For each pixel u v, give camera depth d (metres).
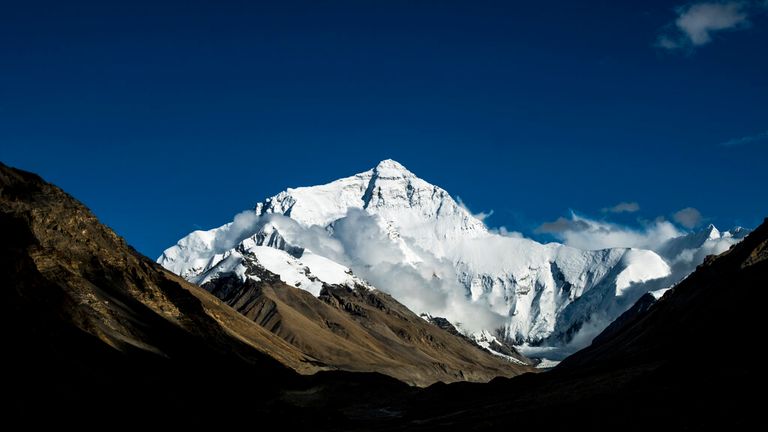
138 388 142.62
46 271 190.62
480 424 128.75
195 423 139.25
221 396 185.38
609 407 110.50
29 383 111.31
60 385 116.81
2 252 158.38
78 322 160.50
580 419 108.69
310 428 174.12
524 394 166.88
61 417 108.50
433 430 133.62
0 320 123.50
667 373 124.50
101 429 112.56
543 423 113.44
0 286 138.50
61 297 162.38
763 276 187.62
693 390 104.88
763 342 120.00
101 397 123.44
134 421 122.62
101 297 196.62
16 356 116.12
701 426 90.69
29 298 147.25
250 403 197.38
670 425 94.00
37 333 129.00
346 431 164.12
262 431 158.12
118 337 176.25
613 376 146.25
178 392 162.00
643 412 102.06
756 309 160.00
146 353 177.50
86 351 145.62
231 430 147.38
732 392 98.94
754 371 104.56
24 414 102.94
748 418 89.06
